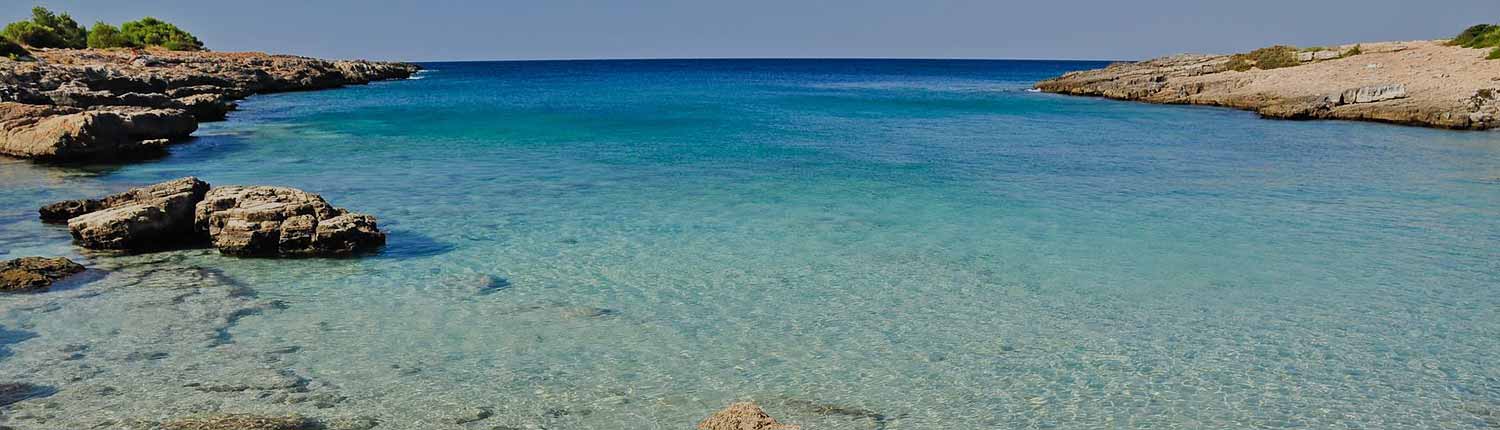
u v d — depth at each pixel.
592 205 25.08
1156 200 26.06
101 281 16.98
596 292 16.84
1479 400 12.17
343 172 30.97
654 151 37.59
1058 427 11.38
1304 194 27.09
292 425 11.12
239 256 18.88
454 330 14.65
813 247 20.30
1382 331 14.84
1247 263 18.98
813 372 13.12
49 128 33.12
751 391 12.44
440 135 43.84
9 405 11.57
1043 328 14.98
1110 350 13.98
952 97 80.25
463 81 126.00
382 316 15.29
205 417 11.28
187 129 40.84
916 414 11.76
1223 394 12.38
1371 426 11.44
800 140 42.28
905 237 21.27
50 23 101.19
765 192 27.31
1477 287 17.25
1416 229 22.14
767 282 17.56
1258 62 79.88
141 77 66.88
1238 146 39.66
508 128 47.84
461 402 11.93
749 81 129.12
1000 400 12.19
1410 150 38.00
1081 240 20.98
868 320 15.37
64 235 20.55
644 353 13.78
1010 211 24.38
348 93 86.94
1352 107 51.97
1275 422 11.55
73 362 13.03
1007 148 39.00
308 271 17.92
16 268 16.77
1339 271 18.36
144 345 13.74
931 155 36.41
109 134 34.28
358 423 11.24
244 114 56.97
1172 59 98.69
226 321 14.90
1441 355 13.80
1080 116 56.91
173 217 19.89
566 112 60.16
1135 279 17.77
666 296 16.62
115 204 21.92
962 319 15.41
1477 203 25.53
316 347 13.80
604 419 11.51
